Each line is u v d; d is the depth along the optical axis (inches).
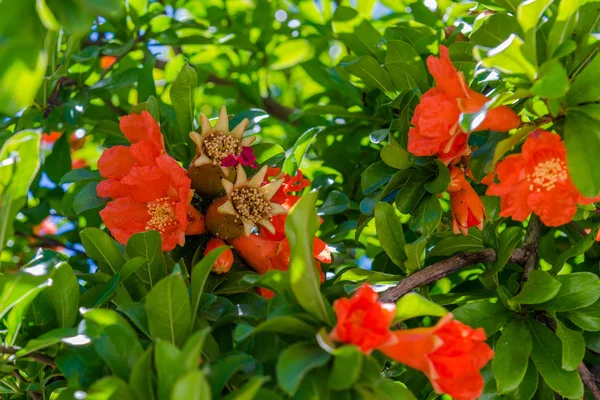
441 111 21.4
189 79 23.9
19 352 20.1
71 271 21.3
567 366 22.2
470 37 22.9
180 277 19.8
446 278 28.4
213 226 22.7
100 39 31.2
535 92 20.1
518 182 21.2
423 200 23.4
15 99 17.6
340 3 30.6
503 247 23.7
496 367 22.5
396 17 29.8
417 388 24.5
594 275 23.0
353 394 19.4
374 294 19.2
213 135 23.1
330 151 29.4
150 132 22.7
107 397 19.2
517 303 23.0
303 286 19.7
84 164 33.7
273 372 20.0
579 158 20.4
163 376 18.7
